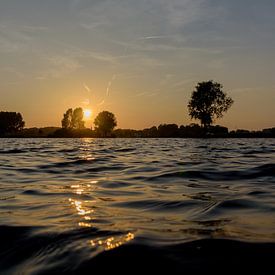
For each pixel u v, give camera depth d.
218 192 9.71
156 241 5.16
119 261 4.46
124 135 146.00
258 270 4.18
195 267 4.27
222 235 5.47
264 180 11.94
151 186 11.14
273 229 5.84
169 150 33.75
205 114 92.56
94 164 18.92
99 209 7.72
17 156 25.67
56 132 148.75
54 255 4.75
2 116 151.75
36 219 6.72
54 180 12.80
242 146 42.91
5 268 4.48
